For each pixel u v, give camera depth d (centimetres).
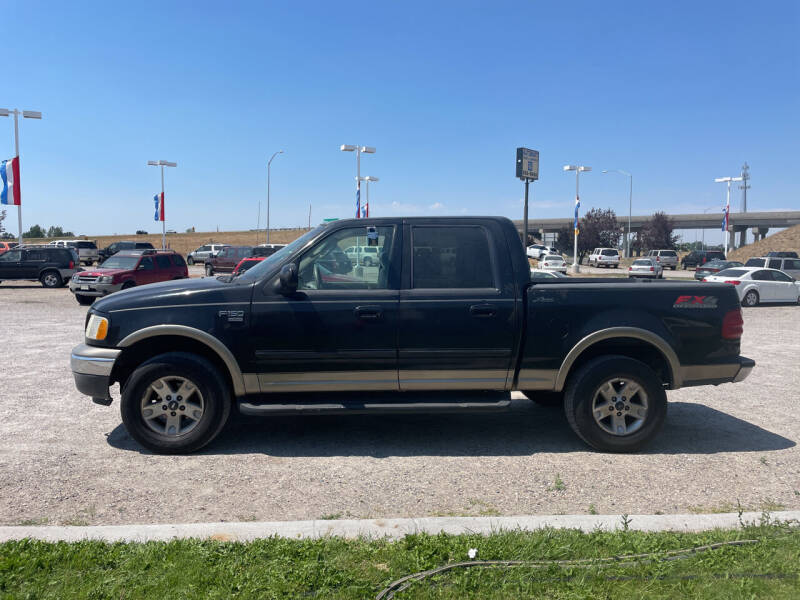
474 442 572
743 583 303
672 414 684
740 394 789
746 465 514
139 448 545
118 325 522
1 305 1933
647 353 572
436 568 316
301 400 539
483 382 541
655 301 546
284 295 527
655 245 8462
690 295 550
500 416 667
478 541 343
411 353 529
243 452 538
